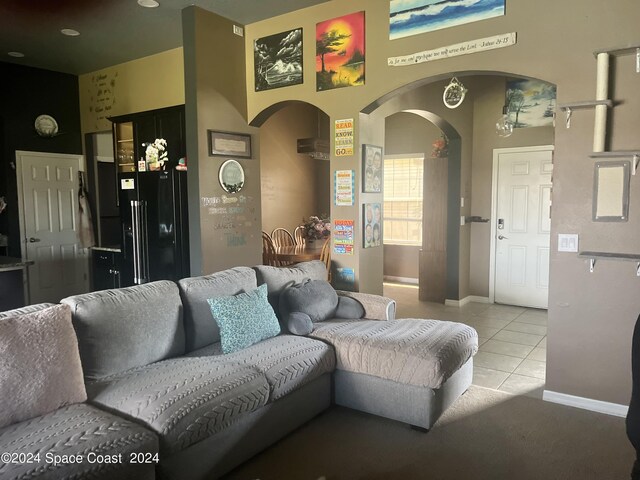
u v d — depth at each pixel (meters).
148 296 2.73
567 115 3.03
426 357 2.75
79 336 2.40
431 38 3.54
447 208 5.96
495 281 6.08
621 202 2.92
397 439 2.75
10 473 1.62
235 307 2.94
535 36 3.12
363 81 3.92
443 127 5.59
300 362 2.74
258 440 2.51
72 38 4.95
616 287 2.98
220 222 4.34
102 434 1.88
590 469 2.44
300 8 4.17
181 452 2.09
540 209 5.71
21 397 1.99
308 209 7.75
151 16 4.35
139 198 5.14
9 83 5.81
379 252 4.46
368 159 4.15
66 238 6.43
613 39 2.87
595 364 3.07
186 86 4.16
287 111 7.23
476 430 2.84
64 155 6.37
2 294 4.26
